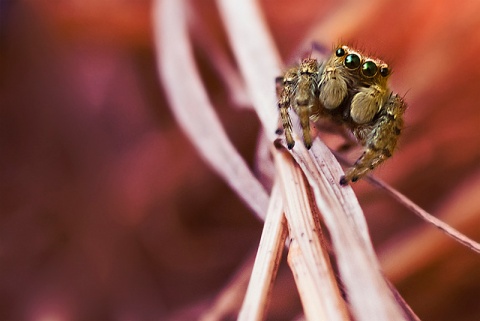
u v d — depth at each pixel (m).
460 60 0.07
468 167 0.07
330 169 0.06
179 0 0.07
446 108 0.07
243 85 0.07
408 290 0.07
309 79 0.06
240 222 0.07
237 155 0.06
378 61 0.06
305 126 0.06
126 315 0.07
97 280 0.07
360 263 0.05
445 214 0.07
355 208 0.06
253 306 0.05
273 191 0.06
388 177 0.07
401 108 0.06
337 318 0.05
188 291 0.07
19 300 0.07
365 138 0.06
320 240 0.05
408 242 0.07
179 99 0.07
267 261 0.05
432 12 0.07
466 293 0.07
